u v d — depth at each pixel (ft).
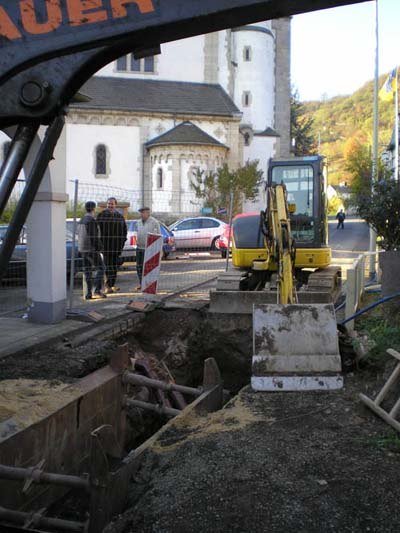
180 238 79.61
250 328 33.53
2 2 6.89
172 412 20.76
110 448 13.56
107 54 7.09
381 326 25.66
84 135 127.85
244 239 38.19
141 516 12.53
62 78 6.96
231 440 16.12
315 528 11.73
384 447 15.31
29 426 15.25
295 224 37.01
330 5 6.68
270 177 37.17
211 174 116.37
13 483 14.49
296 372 20.40
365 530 11.62
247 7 6.68
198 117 132.05
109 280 39.88
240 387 33.81
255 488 13.32
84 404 18.19
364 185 44.57
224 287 35.32
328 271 37.40
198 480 13.87
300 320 21.13
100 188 82.79
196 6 6.74
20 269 43.01
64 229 29.07
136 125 129.80
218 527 11.89
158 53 7.48
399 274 27.94
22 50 6.91
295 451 15.23
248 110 146.10
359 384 20.52
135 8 6.81
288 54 154.20
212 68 143.13
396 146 93.81
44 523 12.75
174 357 32.58
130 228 60.59
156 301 34.40
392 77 93.56
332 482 13.50
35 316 28.53
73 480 12.89
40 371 21.17
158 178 127.03
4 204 6.94
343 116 403.75
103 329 27.86
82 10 6.82
